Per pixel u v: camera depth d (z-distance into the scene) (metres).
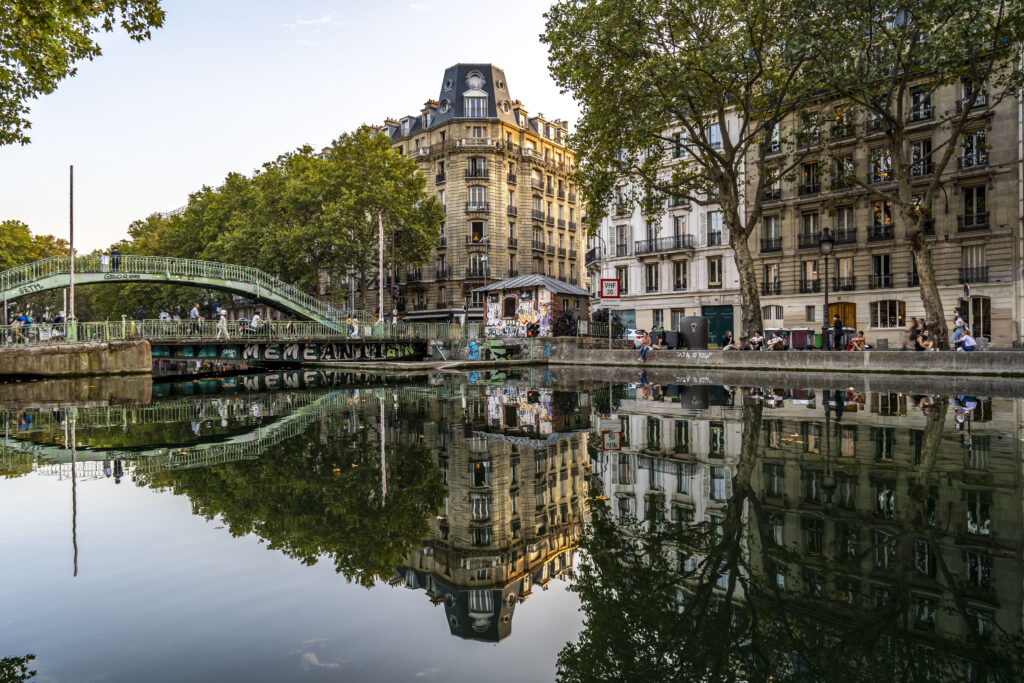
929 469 4.88
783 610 2.42
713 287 37.31
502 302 33.88
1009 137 27.03
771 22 19.12
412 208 41.78
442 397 12.77
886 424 7.46
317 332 30.73
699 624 2.32
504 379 19.34
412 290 54.84
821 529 3.41
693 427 7.55
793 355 20.05
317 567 3.03
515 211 53.84
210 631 2.31
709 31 19.84
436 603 2.60
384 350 32.81
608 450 6.13
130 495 4.45
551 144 58.38
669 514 3.82
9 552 3.23
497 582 2.83
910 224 19.61
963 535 3.26
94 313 67.31
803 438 6.50
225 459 5.83
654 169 25.41
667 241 39.22
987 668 1.91
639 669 1.99
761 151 21.75
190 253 48.22
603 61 21.20
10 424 9.04
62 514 3.97
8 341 22.98
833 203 28.56
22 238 56.34
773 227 35.12
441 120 52.34
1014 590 2.54
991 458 5.29
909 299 29.98
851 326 32.12
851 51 20.03
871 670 1.93
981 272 27.91
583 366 26.59
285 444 6.71
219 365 38.62
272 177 40.28
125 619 2.42
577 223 61.81
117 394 15.22
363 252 39.56
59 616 2.44
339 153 39.16
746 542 3.24
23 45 10.70
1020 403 9.92
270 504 4.17
